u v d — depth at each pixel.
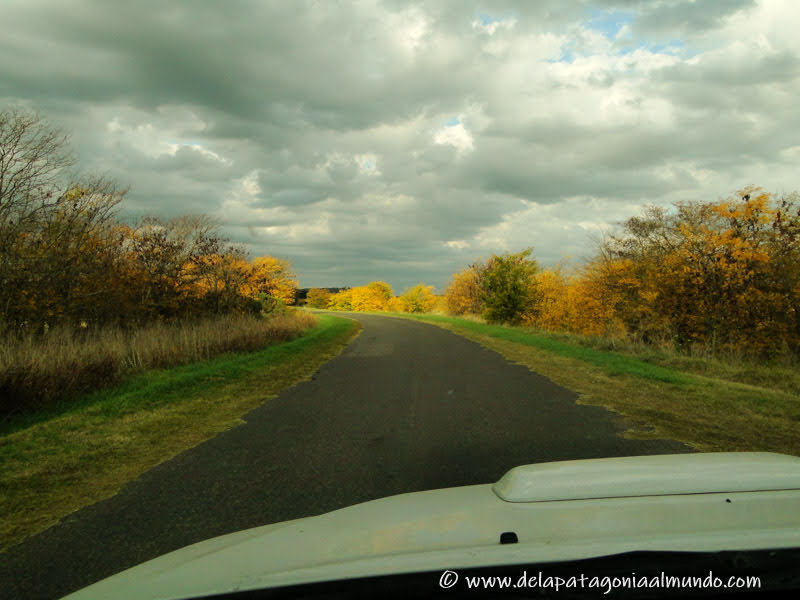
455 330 27.78
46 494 4.48
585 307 20.30
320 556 1.43
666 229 18.08
